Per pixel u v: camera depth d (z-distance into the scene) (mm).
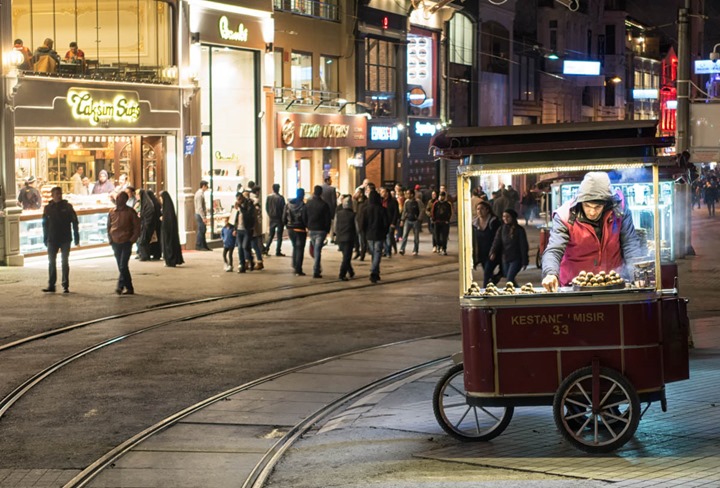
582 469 8438
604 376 8852
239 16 35531
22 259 27219
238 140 36719
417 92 48344
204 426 11055
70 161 29672
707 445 8992
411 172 49469
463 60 55000
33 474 9289
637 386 8945
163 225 27750
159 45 32344
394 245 32531
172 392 12719
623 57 81125
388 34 46219
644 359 8938
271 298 21609
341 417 11203
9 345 15703
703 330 16562
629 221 9523
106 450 10117
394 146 47344
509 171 9172
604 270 9469
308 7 40688
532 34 67562
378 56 46125
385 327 17812
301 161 40469
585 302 8945
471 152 9180
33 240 28141
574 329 8961
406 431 10250
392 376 13539
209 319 18641
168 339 16453
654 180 9078
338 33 42938
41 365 14305
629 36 88250
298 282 24625
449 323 18281
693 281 25266
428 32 51094
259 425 11094
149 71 31672
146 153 32312
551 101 68125
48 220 21750
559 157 9133
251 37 36125
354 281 25109
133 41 31516
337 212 25359
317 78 41531
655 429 9617
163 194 27797
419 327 17828
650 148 9102
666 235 14016
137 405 12023
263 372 13945
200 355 15117
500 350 9047
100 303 20438
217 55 36188
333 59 42938
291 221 26062
